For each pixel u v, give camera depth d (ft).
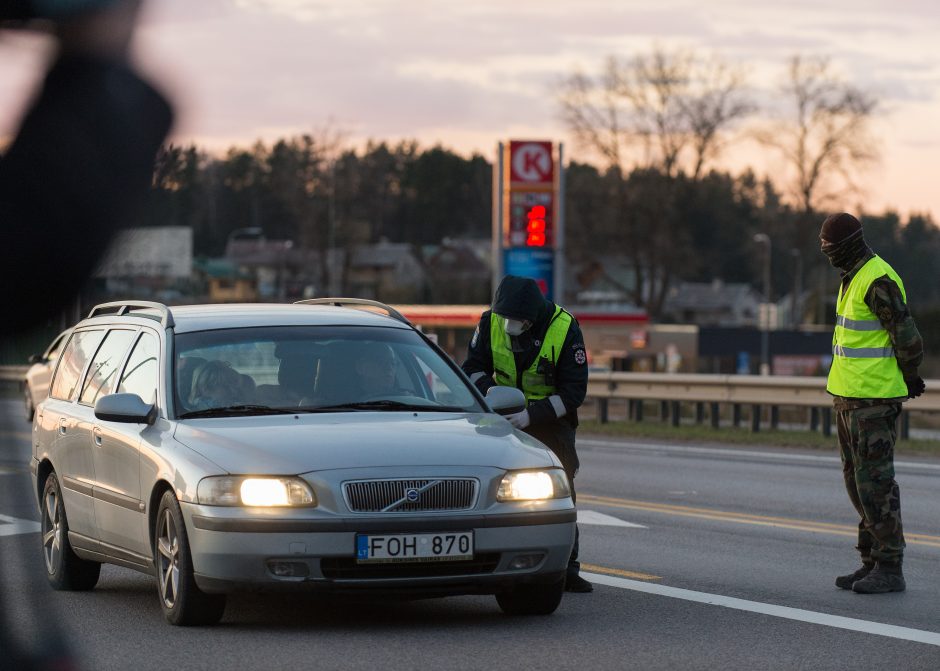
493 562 67.41
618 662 61.05
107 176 11.90
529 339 83.10
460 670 59.06
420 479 66.28
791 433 225.97
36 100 11.76
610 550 102.27
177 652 62.75
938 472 167.53
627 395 255.09
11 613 17.72
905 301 82.99
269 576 64.69
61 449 84.38
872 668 60.29
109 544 77.10
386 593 65.46
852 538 110.32
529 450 71.26
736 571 91.45
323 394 75.51
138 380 78.38
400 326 82.28
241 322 79.10
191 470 67.00
